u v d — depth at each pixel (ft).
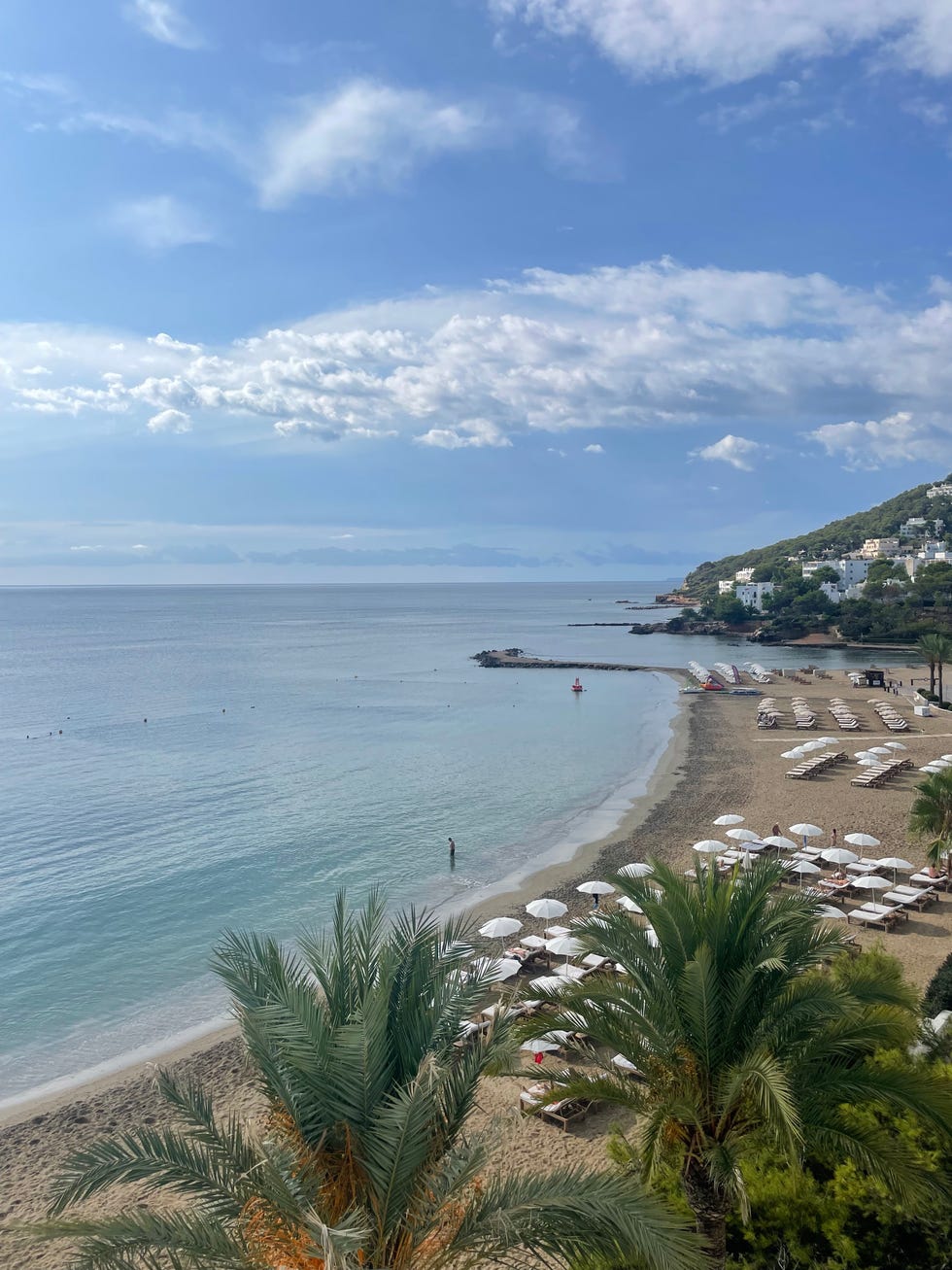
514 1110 64.85
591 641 626.64
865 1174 40.32
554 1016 38.63
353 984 32.19
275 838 149.07
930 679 329.11
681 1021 36.27
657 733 255.09
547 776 197.36
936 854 110.63
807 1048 35.81
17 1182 61.87
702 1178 35.55
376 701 332.60
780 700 312.71
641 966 39.45
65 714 299.79
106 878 128.26
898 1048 45.01
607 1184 27.78
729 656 503.61
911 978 83.97
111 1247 25.94
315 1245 26.02
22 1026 85.92
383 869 132.67
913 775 180.96
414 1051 30.04
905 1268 38.50
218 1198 28.99
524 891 121.19
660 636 654.94
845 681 360.07
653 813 161.27
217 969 33.37
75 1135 67.62
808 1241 39.86
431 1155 28.81
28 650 573.33
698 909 38.14
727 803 165.58
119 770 207.82
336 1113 28.09
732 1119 35.81
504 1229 26.30
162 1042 82.89
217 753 228.84
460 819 161.07
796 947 38.04
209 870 132.05
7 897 120.57
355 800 176.14
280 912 114.73
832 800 163.22
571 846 142.51
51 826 156.76
